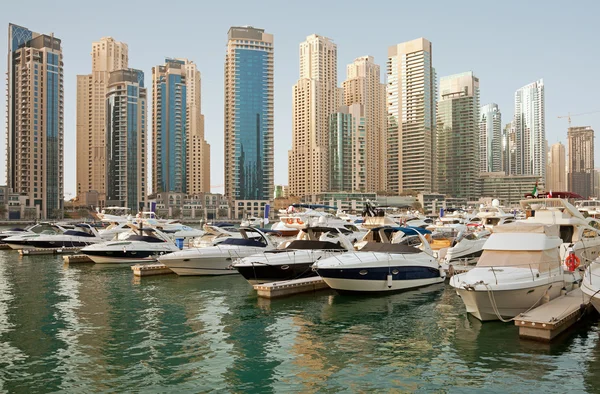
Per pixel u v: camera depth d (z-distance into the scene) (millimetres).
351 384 14570
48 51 195750
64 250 53531
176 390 14188
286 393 13969
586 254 29109
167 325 21406
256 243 37719
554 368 15523
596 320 20609
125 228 61281
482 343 18109
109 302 26500
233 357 17062
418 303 25562
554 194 35625
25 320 22281
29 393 13914
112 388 14305
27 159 191625
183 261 34875
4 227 145500
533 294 20438
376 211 37250
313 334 19938
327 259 27547
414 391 14047
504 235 22531
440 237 57875
